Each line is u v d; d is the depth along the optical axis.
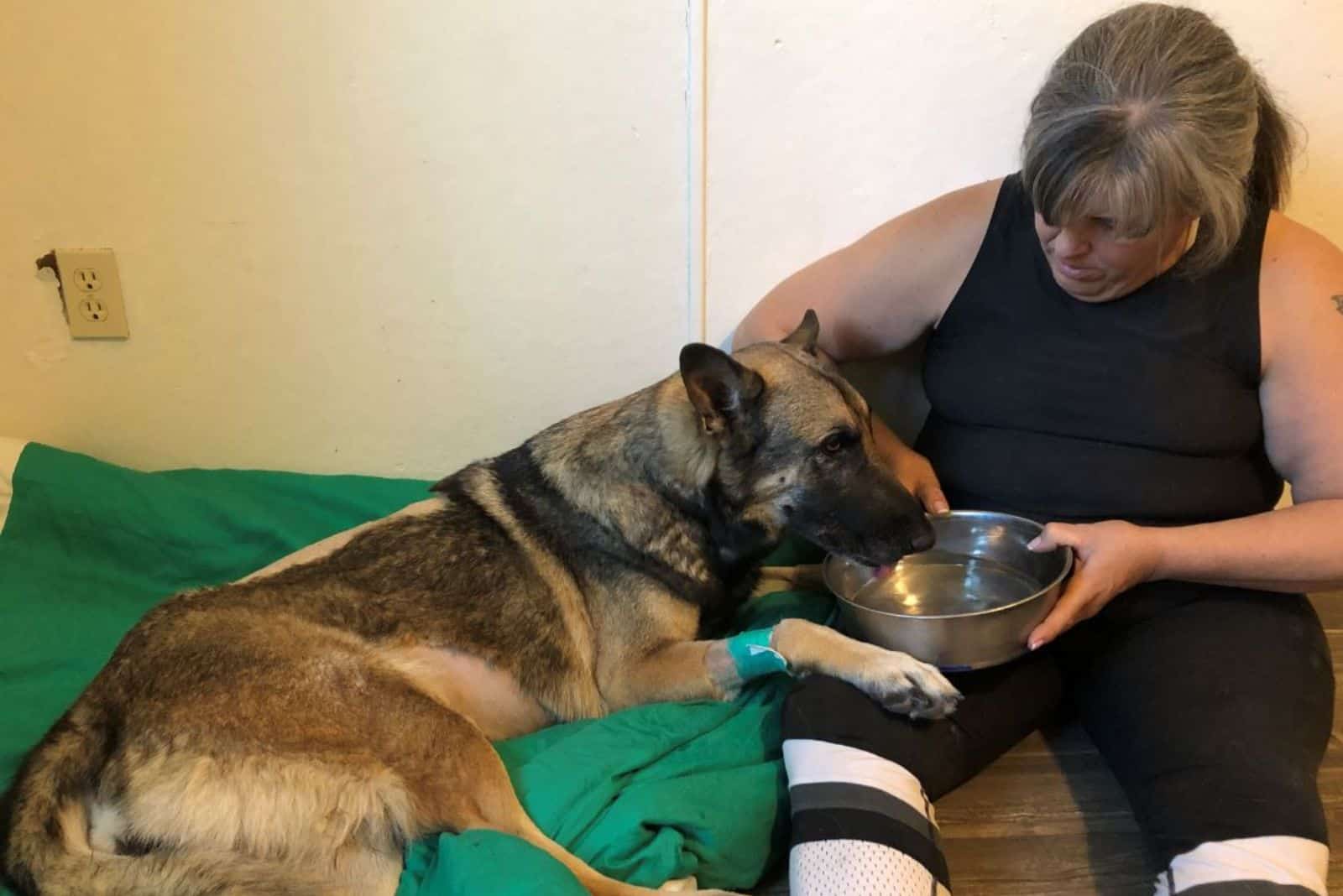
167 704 1.73
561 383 2.74
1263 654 1.78
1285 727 1.66
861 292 2.28
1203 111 1.61
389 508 2.61
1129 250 1.77
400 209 2.51
